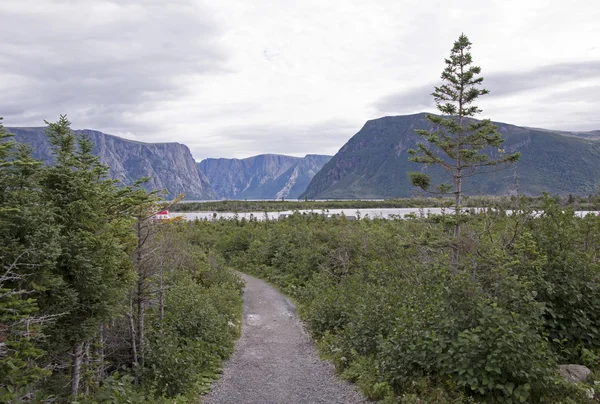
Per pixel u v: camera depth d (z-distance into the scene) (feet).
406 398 21.99
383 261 53.57
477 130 42.86
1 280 17.65
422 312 26.21
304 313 54.08
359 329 32.99
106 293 24.64
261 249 100.32
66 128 25.75
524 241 25.95
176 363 29.32
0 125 20.07
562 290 24.34
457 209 43.29
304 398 27.30
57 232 20.74
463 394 20.85
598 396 19.63
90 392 27.53
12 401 17.12
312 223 117.70
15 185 21.08
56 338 22.33
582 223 30.40
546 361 20.77
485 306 21.43
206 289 58.75
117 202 28.84
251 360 37.45
